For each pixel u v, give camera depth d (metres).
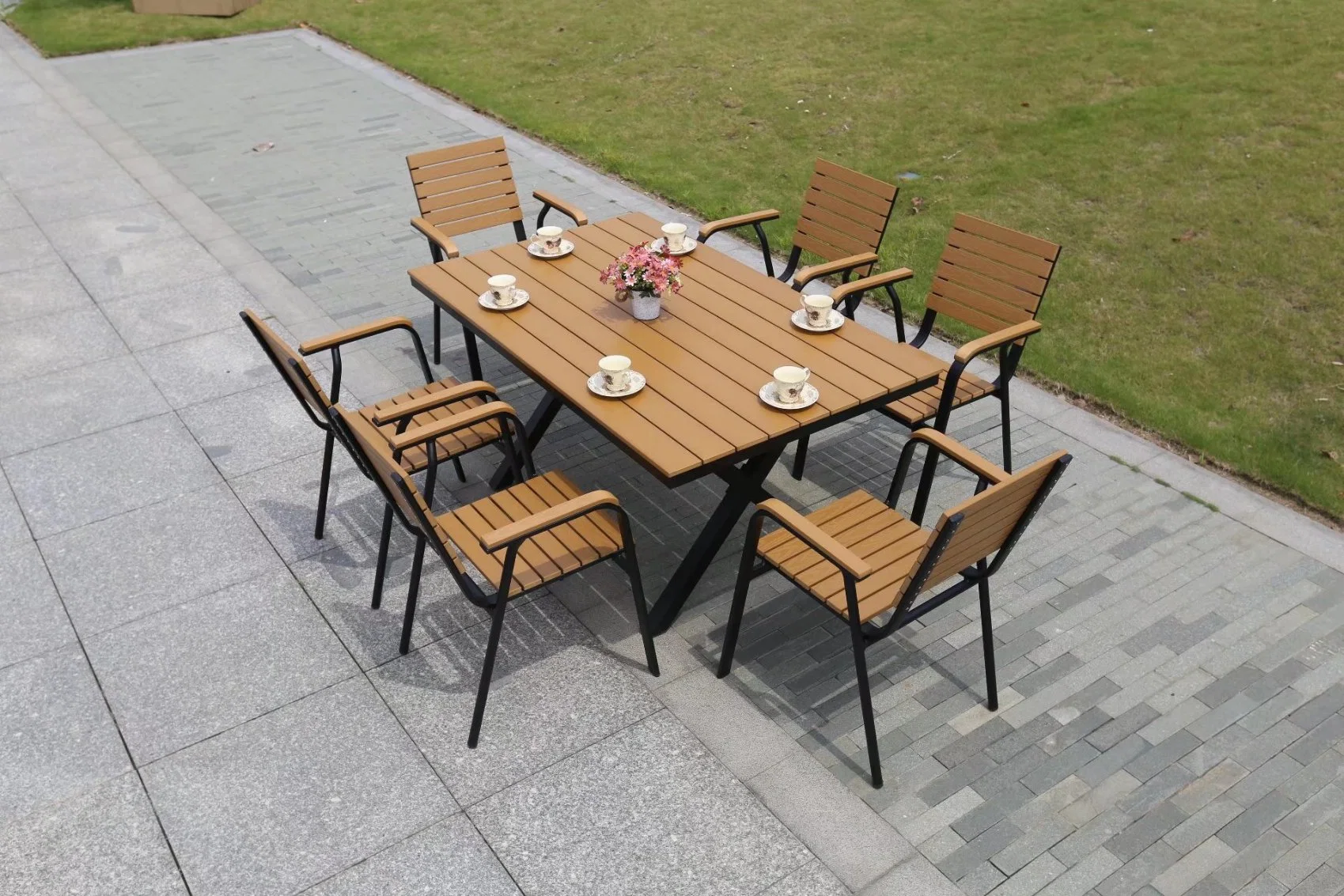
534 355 4.39
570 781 3.58
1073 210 7.57
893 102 9.70
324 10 13.80
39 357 6.16
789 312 4.77
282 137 9.59
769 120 9.56
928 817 3.45
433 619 4.27
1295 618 4.27
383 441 3.91
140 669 4.02
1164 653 4.10
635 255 4.55
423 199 6.05
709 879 3.25
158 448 5.33
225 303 6.74
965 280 5.21
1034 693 3.93
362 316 6.57
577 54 11.62
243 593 4.40
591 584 4.48
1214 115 8.74
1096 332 6.22
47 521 4.81
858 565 3.29
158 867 3.29
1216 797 3.52
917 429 4.59
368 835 3.39
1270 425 5.39
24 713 3.83
